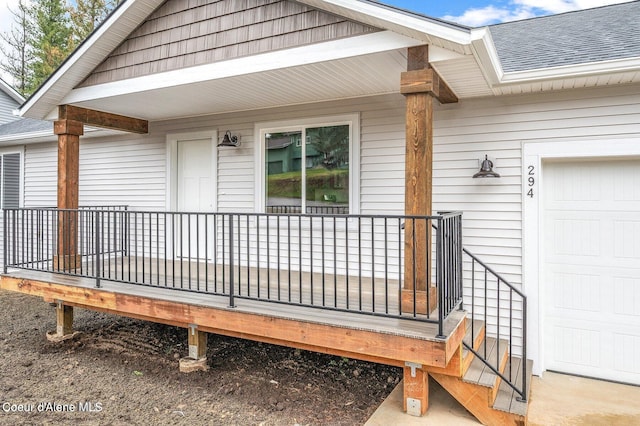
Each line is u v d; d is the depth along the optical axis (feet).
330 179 17.90
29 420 11.35
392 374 14.47
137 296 14.51
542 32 17.37
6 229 19.25
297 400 12.62
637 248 13.60
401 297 11.11
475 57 10.85
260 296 13.88
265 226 19.44
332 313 12.04
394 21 10.63
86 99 17.48
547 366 14.66
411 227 11.33
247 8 13.83
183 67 15.14
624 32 14.49
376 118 16.81
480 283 15.05
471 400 11.03
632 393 12.87
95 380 14.06
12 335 18.78
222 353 16.17
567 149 13.75
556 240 14.55
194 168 21.84
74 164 18.48
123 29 16.03
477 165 15.02
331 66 12.99
